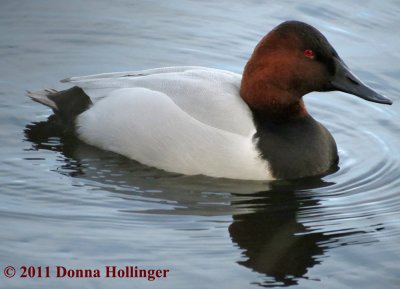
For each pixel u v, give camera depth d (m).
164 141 10.55
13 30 14.34
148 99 10.70
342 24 15.05
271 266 8.92
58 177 10.55
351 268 8.97
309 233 9.64
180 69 11.38
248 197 10.30
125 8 15.35
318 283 8.67
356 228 9.78
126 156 10.96
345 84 10.69
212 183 10.52
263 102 10.66
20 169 10.69
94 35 14.42
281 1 15.77
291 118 10.80
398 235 9.64
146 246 9.19
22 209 9.82
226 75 11.14
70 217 9.70
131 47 14.17
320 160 10.80
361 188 10.67
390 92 13.30
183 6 15.52
